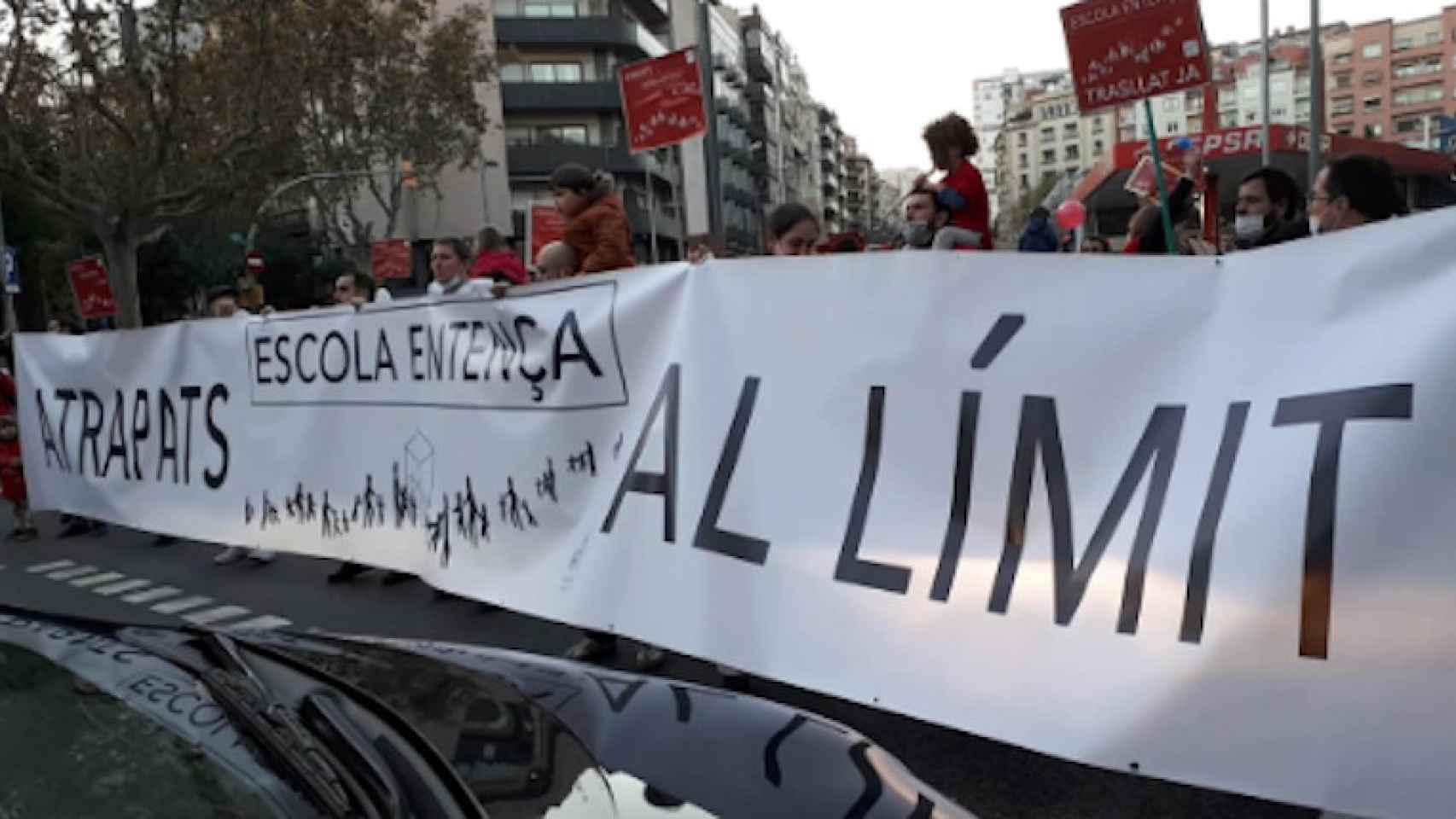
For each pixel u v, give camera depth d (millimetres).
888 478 2836
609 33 52156
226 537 5828
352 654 2279
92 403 6898
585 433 3762
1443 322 2010
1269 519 2148
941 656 2643
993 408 2656
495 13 51719
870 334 2912
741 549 3135
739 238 72062
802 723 2086
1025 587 2533
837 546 2906
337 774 1620
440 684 2117
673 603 3324
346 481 5016
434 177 44594
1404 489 1994
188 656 2020
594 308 3717
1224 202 26625
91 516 7008
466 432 4273
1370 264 2139
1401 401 2023
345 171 35781
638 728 2010
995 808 2949
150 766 1565
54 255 37750
